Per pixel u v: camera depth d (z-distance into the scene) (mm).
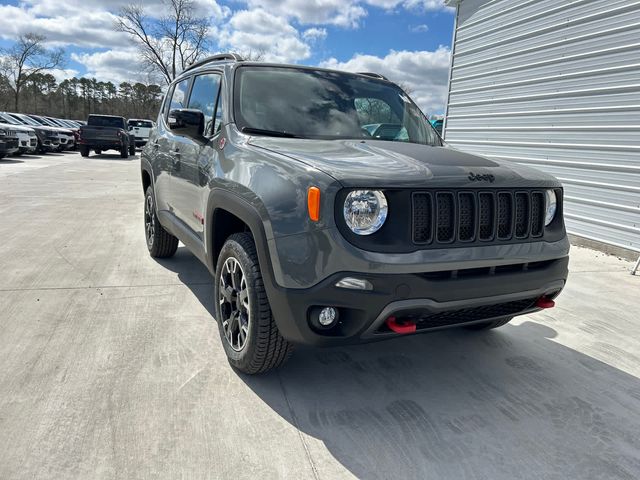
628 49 6289
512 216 2574
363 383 2893
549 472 2197
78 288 4219
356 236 2223
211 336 3363
